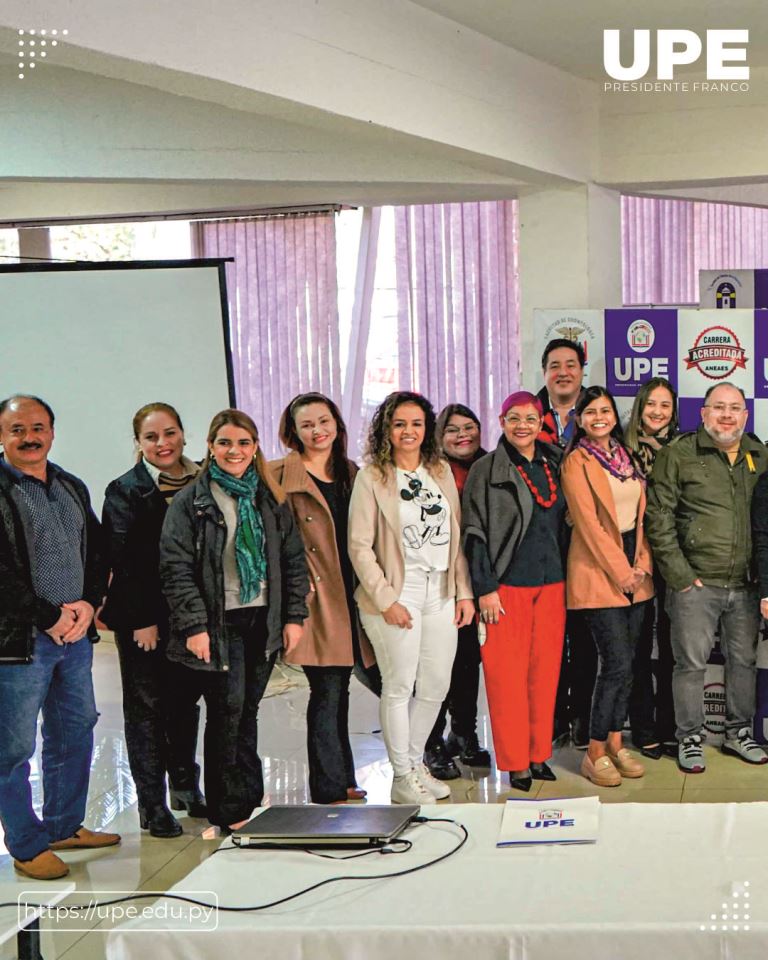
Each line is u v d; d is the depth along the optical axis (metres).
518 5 4.80
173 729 4.21
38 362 6.25
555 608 4.39
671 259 9.85
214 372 6.28
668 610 4.64
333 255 7.42
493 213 8.04
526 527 4.30
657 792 4.36
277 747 5.09
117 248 8.63
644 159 6.21
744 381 5.12
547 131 5.79
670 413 4.79
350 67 4.34
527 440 4.28
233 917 1.87
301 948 1.82
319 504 4.09
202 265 6.24
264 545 3.81
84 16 3.21
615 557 4.32
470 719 4.75
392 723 4.15
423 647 4.20
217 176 6.12
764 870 2.00
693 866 2.03
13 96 5.94
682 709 4.65
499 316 8.09
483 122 5.23
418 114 4.75
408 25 4.69
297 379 7.60
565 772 4.63
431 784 4.28
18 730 3.60
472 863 2.09
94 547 3.82
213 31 3.66
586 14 4.97
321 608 4.08
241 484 3.79
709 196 7.29
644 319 5.23
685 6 4.90
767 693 4.81
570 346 5.07
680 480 4.57
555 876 2.01
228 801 3.89
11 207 7.35
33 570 3.61
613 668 4.44
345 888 1.99
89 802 4.48
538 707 4.47
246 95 3.94
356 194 6.89
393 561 4.07
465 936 1.79
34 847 3.66
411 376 8.09
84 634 3.73
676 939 1.76
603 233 6.42
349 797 4.31
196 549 3.75
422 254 8.00
